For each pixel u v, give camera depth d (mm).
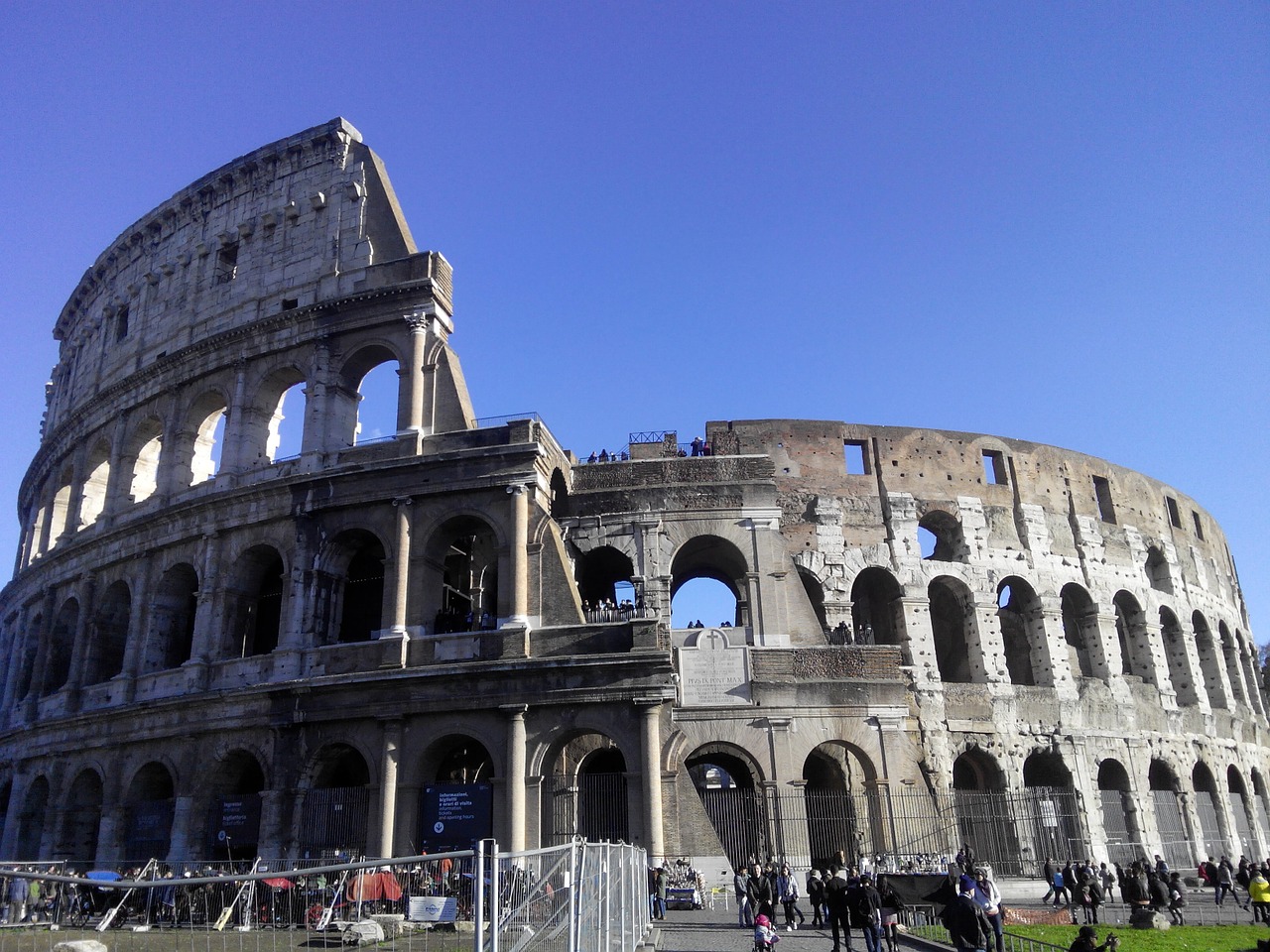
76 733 57125
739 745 53656
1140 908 39281
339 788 48188
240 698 50406
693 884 44719
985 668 63594
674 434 65000
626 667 46125
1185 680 75250
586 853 18641
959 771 66750
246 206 64750
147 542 58500
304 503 53250
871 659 55844
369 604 55656
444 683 47469
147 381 64125
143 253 70625
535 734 46438
